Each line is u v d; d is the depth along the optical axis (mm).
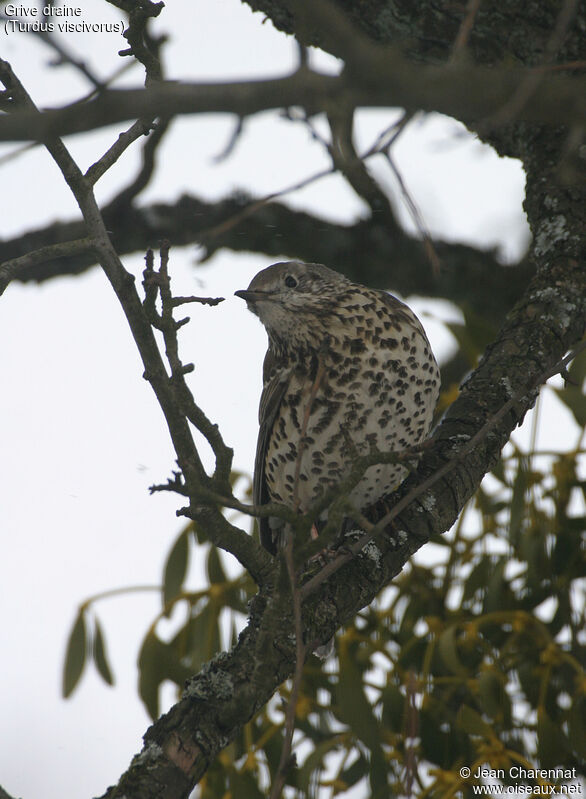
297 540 5727
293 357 9844
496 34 9172
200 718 6105
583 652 8656
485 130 5145
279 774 5156
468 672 8398
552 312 8383
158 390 5996
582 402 9312
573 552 8859
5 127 4176
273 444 9766
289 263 10117
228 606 9359
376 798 8047
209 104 4285
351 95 4418
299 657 5496
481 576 8984
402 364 9336
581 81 4641
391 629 9055
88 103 4184
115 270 5961
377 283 13039
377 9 9336
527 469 9039
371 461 5910
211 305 5938
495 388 8000
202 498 5695
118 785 5891
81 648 9547
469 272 12789
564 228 8891
